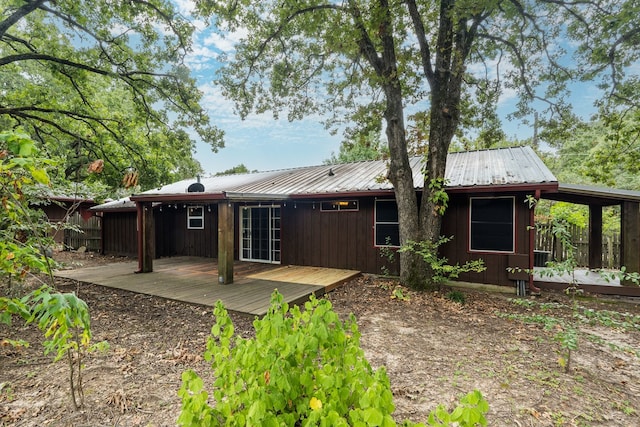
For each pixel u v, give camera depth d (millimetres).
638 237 6293
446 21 6422
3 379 2867
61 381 2865
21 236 2947
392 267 7824
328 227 8703
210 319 4754
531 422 2346
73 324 1919
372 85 7465
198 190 8664
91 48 8859
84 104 10234
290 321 1804
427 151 7375
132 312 5086
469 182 6723
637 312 5418
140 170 11656
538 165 7332
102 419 2320
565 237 3404
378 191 7352
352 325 1932
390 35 6645
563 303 5973
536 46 7684
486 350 3703
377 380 1429
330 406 1334
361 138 8547
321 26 7273
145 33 9008
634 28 6465
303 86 9125
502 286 6754
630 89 7730
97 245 12883
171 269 8508
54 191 4723
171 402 2555
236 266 9062
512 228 6688
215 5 7453
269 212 9734
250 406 1383
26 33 8828
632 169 10156
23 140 1518
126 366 3197
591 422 2359
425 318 4922
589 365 3342
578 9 6801
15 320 4523
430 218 6570
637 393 2787
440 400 2633
